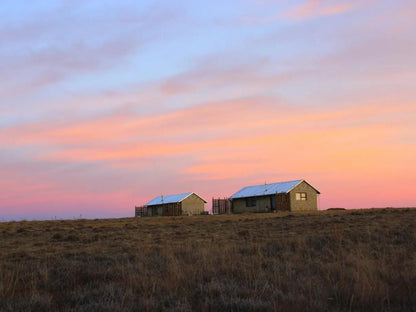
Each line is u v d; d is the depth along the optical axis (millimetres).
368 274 9188
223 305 7562
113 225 33344
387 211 39156
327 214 41031
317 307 7336
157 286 8984
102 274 10797
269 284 9125
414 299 7609
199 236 21922
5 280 9727
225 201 70188
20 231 27609
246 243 17641
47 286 9750
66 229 29094
